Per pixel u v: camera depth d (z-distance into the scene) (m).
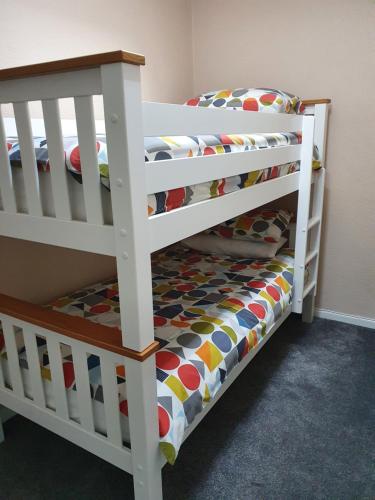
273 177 1.83
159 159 1.02
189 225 1.15
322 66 2.33
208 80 2.71
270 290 1.94
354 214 2.45
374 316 2.55
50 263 1.90
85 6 1.89
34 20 1.67
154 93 2.43
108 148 0.87
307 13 2.30
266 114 1.65
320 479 1.46
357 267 2.52
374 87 2.23
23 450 1.61
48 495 1.41
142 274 0.96
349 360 2.21
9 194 1.13
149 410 1.07
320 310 2.71
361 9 2.16
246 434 1.68
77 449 1.62
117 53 0.78
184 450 1.59
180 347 1.38
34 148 1.04
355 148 2.35
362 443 1.62
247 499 1.38
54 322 1.18
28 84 0.96
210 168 1.23
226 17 2.54
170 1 2.44
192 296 1.85
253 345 1.63
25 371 1.39
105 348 1.05
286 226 2.40
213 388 1.35
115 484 1.45
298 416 1.78
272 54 2.46
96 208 0.95
